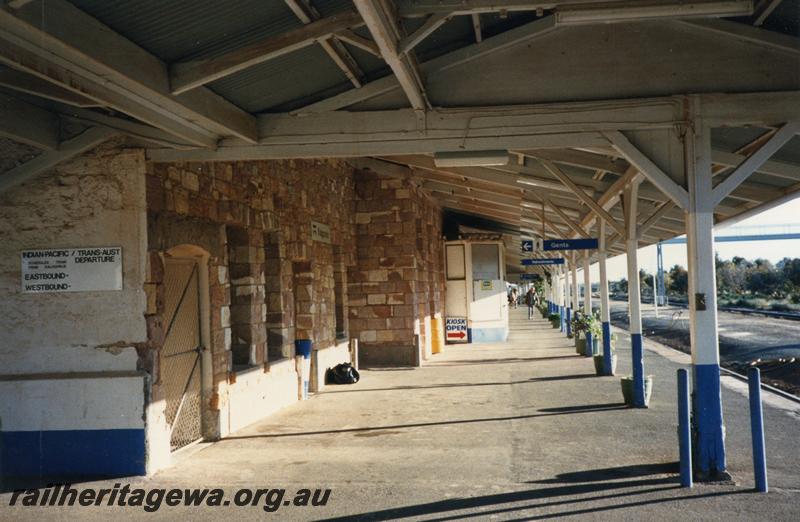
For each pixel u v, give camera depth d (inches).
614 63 273.9
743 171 268.7
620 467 288.2
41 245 293.6
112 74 200.1
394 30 209.2
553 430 366.3
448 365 688.4
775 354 833.5
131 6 187.9
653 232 718.5
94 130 281.9
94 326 291.1
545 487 261.9
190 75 222.2
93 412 286.8
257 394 405.4
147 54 213.6
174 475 286.8
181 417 335.9
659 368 645.9
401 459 310.2
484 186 668.7
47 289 293.0
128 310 289.4
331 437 359.3
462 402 463.2
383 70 287.4
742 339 1055.6
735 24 265.4
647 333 1278.3
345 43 249.9
